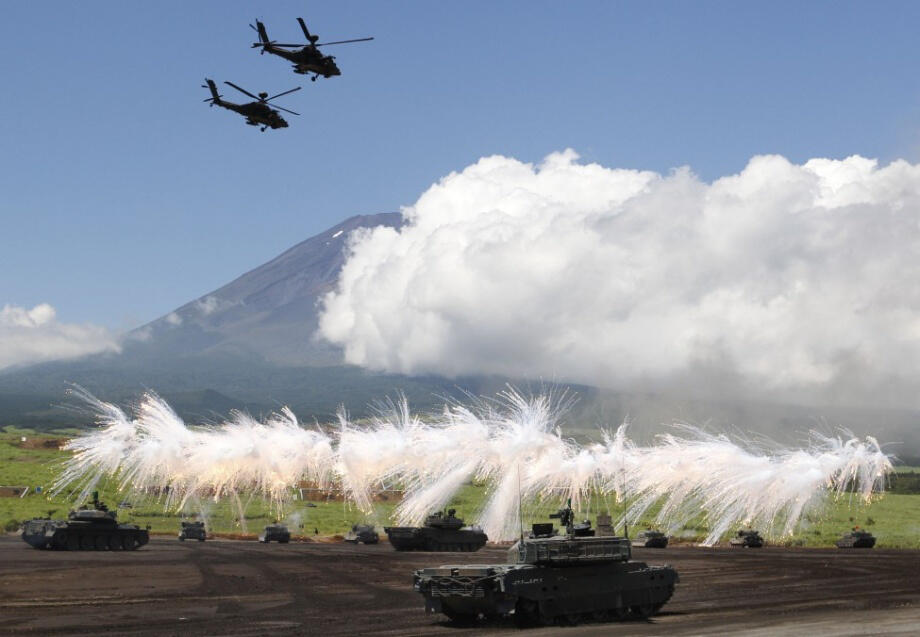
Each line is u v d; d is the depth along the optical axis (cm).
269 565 6222
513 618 3638
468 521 10838
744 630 3194
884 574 5753
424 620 3612
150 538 9450
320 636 3148
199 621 3528
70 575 5300
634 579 3772
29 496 12094
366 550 8375
